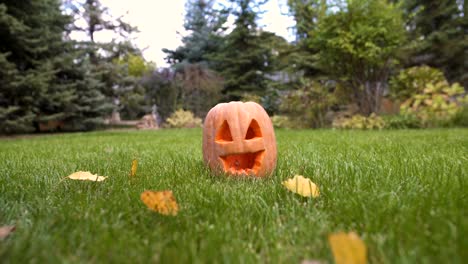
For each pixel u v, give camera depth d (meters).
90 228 1.26
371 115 9.44
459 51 15.96
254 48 18.78
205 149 2.43
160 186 1.98
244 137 2.25
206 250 1.03
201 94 19.25
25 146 5.87
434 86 9.80
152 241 1.13
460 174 1.81
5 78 10.46
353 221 1.31
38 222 1.31
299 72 17.17
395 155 3.08
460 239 0.99
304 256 1.02
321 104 10.34
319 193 1.68
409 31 15.54
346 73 10.22
